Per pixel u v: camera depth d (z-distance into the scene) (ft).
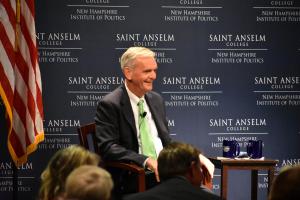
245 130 32.42
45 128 31.14
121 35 31.37
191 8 31.76
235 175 32.45
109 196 12.21
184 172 16.46
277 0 32.27
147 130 25.26
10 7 27.76
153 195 15.47
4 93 27.50
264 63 32.37
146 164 23.21
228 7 32.01
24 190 31.19
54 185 16.52
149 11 31.53
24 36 27.94
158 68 31.71
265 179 32.58
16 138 27.94
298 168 12.03
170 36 31.71
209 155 32.30
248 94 32.35
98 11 31.19
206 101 32.09
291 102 32.60
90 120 31.40
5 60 27.55
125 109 24.86
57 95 31.14
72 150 16.87
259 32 32.27
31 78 27.86
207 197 15.53
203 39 31.94
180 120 31.99
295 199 11.66
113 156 23.72
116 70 31.45
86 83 31.30
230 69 32.19
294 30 32.48
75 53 31.17
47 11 30.83
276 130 32.60
